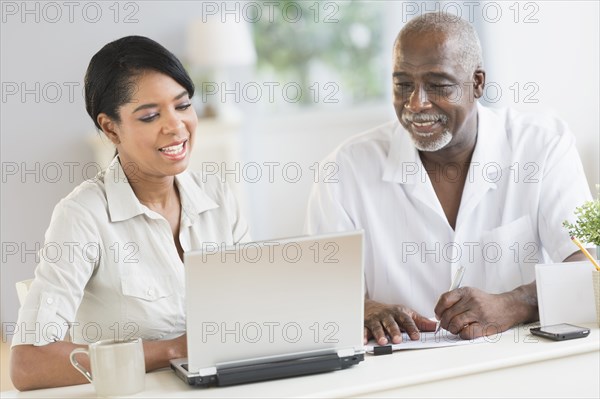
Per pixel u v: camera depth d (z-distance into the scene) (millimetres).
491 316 2078
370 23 6164
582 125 4660
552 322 2076
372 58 6172
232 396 1649
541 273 2086
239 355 1749
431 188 2482
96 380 1688
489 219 2510
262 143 5883
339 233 1760
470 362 1760
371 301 2217
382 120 6094
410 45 2271
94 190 2119
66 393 1767
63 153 4977
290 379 1748
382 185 2551
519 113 2615
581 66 4656
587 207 2090
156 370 1891
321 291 1774
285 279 1745
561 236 2428
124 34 5109
